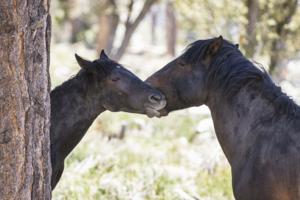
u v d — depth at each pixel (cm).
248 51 2050
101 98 1066
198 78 1025
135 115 2559
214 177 1666
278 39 2139
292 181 901
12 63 898
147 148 2142
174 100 1048
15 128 909
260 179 927
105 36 3547
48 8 969
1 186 911
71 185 1501
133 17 3288
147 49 5866
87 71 1065
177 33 5088
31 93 930
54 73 2748
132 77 1055
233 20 2142
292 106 952
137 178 1664
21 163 916
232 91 988
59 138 1060
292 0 2103
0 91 899
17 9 895
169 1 2766
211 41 1006
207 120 2083
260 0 2084
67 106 1066
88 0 4381
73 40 6319
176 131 2444
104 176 1617
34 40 929
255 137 959
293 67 3388
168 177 1703
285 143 921
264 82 980
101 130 2314
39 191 947
